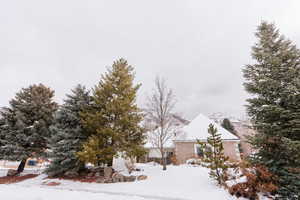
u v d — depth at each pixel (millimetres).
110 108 11898
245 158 9375
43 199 6695
